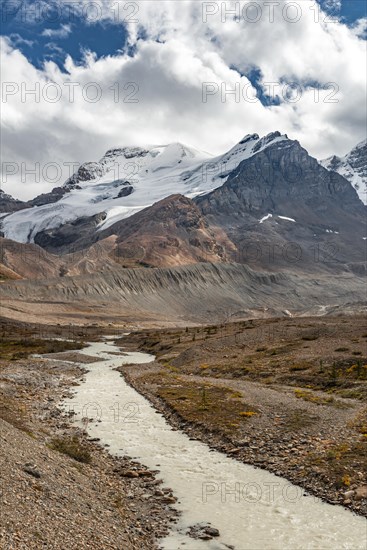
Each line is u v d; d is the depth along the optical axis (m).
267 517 21.09
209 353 84.31
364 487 23.42
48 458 24.34
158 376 64.12
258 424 35.59
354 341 76.62
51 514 17.75
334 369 57.72
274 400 44.19
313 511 21.73
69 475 23.08
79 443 31.38
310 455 28.30
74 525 17.59
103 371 74.31
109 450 30.52
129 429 35.75
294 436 32.25
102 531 18.08
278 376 59.41
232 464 27.97
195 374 69.62
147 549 17.86
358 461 26.61
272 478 25.70
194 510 21.70
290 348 77.75
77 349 121.06
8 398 44.81
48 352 111.06
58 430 34.72
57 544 15.76
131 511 21.36
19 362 81.94
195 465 27.75
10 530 15.47
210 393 48.75
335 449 28.94
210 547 18.39
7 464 20.66
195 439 33.22
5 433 25.72
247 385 54.31
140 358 100.94
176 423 37.62
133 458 29.00
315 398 44.75
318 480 24.88
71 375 68.38
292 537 19.31
